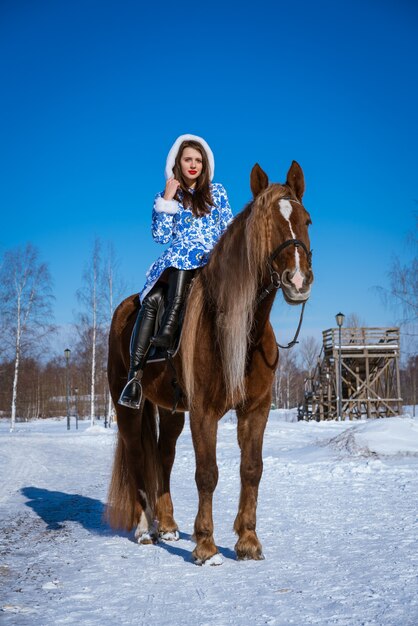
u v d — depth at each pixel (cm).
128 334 589
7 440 2306
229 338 432
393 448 1170
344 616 314
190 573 426
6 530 618
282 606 337
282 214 416
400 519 597
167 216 527
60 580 412
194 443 462
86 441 2258
